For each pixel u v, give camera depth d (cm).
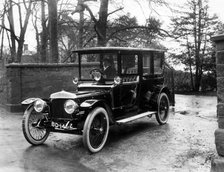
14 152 495
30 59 2450
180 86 2114
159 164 428
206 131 645
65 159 457
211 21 1984
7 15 1561
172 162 435
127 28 1358
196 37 1991
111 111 561
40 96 995
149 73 724
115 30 1430
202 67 2023
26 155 478
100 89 598
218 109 306
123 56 615
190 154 473
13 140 579
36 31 2016
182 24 1945
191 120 789
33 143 537
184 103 1205
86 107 495
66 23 1647
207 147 512
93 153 490
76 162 442
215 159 303
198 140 564
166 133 631
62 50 2117
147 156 467
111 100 583
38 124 530
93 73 612
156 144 539
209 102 1245
